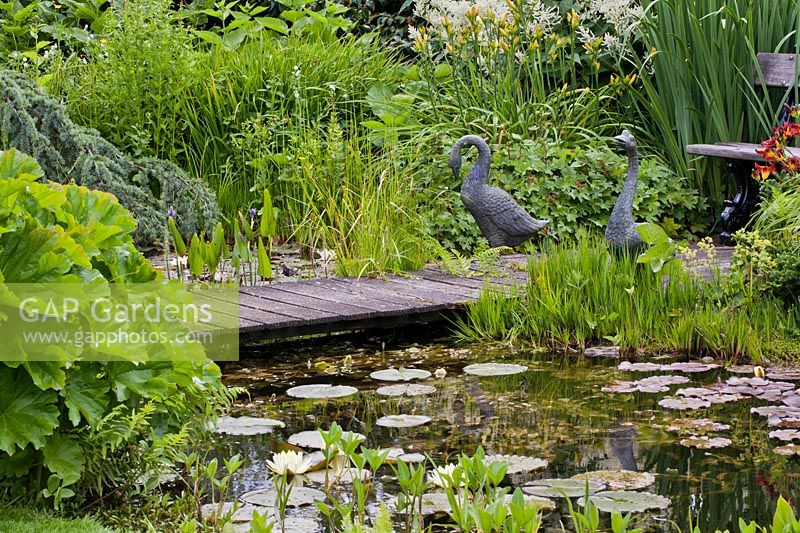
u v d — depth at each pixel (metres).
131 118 8.47
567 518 3.21
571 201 8.38
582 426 4.22
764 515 3.25
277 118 8.47
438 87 9.55
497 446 3.96
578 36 9.96
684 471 3.67
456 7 9.20
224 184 8.47
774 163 6.10
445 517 3.22
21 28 10.41
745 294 5.73
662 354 5.48
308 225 7.86
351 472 3.54
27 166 3.35
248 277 6.97
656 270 5.79
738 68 8.73
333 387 4.81
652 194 8.55
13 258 3.02
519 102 9.16
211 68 8.97
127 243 3.50
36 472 3.15
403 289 6.45
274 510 3.25
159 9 8.68
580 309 5.79
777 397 4.56
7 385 2.96
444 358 5.50
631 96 9.71
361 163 8.02
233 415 4.41
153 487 3.36
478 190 7.00
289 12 10.05
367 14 11.52
